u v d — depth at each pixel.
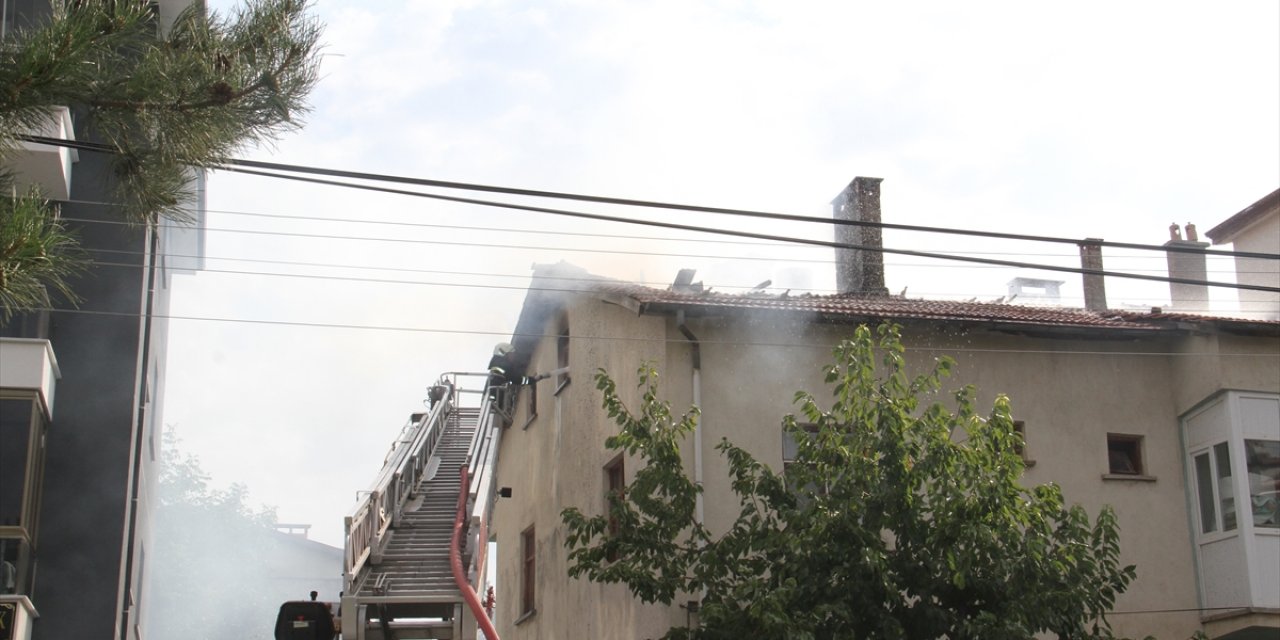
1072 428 19.44
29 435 17.28
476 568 19.25
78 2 7.03
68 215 18.88
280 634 16.69
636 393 19.03
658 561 14.52
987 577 13.33
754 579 13.25
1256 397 19.25
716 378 18.08
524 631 25.41
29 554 17.33
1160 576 19.03
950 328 19.19
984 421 14.11
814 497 13.59
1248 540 18.44
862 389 13.99
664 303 17.78
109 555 18.34
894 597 12.95
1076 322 19.31
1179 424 19.94
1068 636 13.48
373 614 17.81
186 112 7.25
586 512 21.28
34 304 7.09
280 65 7.32
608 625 19.28
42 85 6.81
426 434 24.14
